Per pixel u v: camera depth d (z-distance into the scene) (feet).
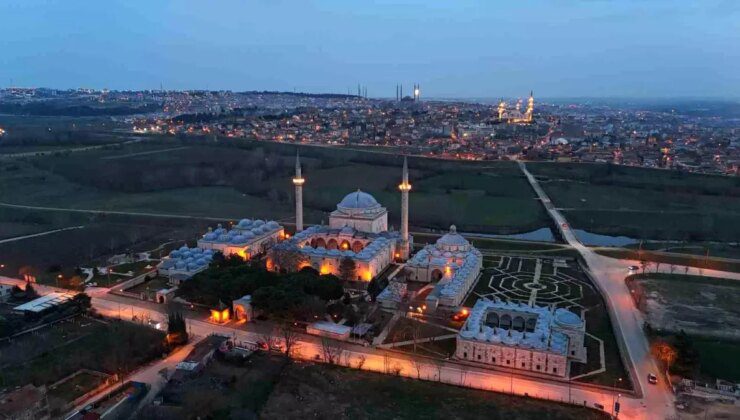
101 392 522.88
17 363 570.05
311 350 617.62
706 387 534.78
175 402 504.84
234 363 578.66
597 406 503.61
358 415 491.72
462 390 536.42
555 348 566.77
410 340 645.10
